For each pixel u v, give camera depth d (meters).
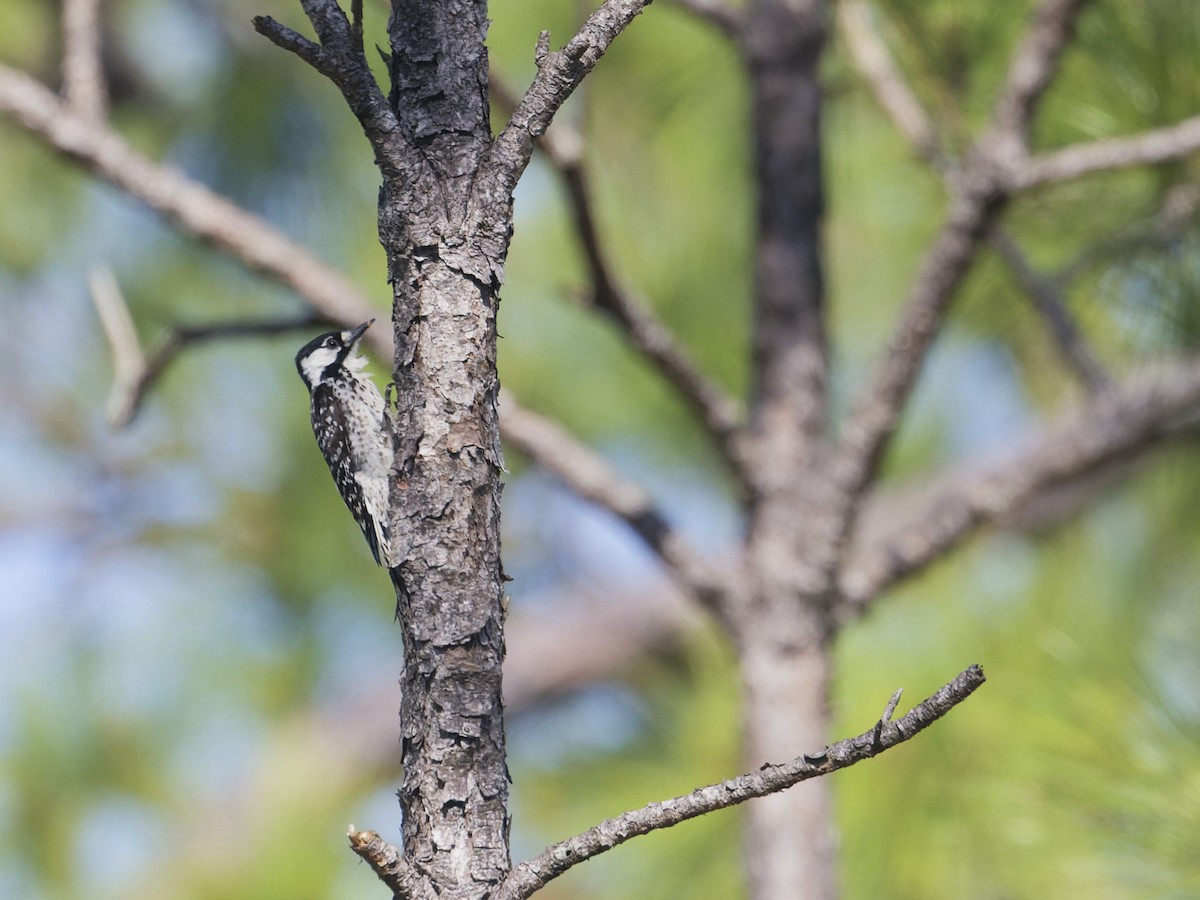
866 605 8.94
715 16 9.55
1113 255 8.66
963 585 9.95
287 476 13.90
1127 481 11.77
